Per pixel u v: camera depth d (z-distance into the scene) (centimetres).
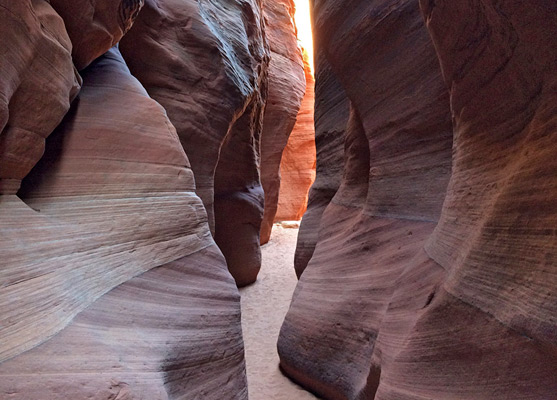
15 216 173
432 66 326
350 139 507
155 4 545
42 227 182
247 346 532
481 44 184
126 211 233
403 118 361
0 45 149
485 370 164
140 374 167
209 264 286
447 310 198
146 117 276
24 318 144
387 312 300
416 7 336
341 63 434
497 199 174
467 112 218
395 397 215
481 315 172
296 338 435
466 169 227
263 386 425
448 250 235
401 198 365
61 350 148
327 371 383
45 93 189
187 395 208
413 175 353
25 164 190
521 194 158
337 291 414
